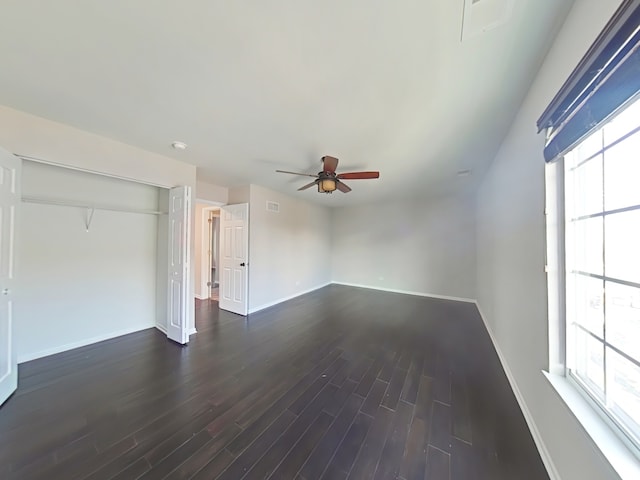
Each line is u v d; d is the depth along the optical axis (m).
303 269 5.86
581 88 1.00
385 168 3.36
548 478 1.29
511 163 2.17
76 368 2.40
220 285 4.62
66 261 2.79
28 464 1.35
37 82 1.59
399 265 6.02
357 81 1.57
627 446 0.89
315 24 1.15
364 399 1.96
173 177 3.06
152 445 1.49
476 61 1.40
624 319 0.98
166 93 1.71
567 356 1.35
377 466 1.37
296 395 2.01
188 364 2.50
